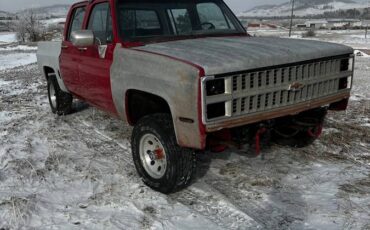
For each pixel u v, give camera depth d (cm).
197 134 366
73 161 530
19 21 5434
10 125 726
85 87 570
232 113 372
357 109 759
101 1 522
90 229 367
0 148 595
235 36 544
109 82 485
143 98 452
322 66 436
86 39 473
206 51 406
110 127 687
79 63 570
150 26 498
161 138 408
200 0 553
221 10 575
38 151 580
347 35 5262
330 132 606
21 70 1731
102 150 573
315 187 436
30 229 369
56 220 383
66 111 769
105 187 448
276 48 425
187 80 360
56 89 751
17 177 481
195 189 439
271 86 394
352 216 373
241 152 541
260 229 357
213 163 508
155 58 401
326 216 375
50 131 672
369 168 483
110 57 483
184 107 369
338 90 462
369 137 588
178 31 514
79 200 423
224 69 359
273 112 401
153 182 434
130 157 539
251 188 438
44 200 423
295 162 505
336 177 458
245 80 375
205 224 370
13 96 1027
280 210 389
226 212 389
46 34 5469
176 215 388
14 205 402
